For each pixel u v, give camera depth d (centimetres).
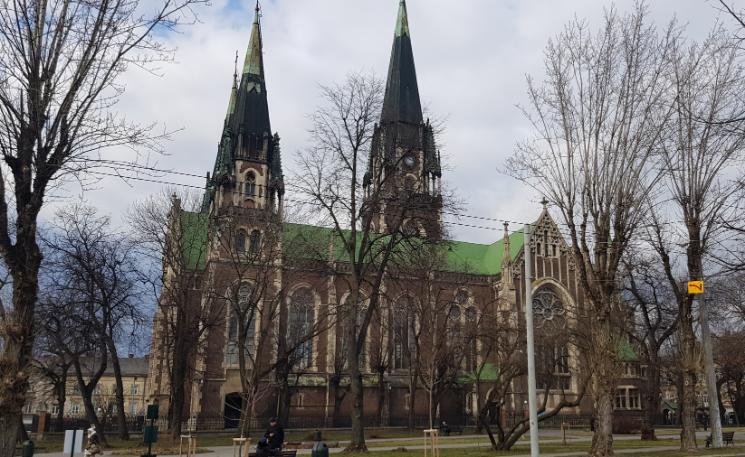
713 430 3619
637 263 5975
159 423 6594
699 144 3409
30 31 1512
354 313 3725
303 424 7069
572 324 6681
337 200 3809
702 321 3709
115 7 1611
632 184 3039
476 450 3491
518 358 4950
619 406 8231
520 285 8225
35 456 3441
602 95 3033
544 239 8562
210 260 6119
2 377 1445
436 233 3934
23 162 1526
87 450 2869
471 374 7594
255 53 8681
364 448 3391
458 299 8031
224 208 6338
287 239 5659
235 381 6838
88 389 4656
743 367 7562
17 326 1476
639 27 3028
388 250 3888
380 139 4228
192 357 5716
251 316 5100
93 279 4522
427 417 7575
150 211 5466
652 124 3091
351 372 3578
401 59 9119
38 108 1525
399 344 7775
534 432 2361
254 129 8269
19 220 1523
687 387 3541
